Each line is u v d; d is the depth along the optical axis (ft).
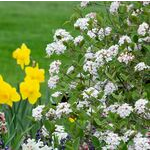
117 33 17.60
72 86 15.97
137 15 18.13
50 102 17.92
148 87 15.56
